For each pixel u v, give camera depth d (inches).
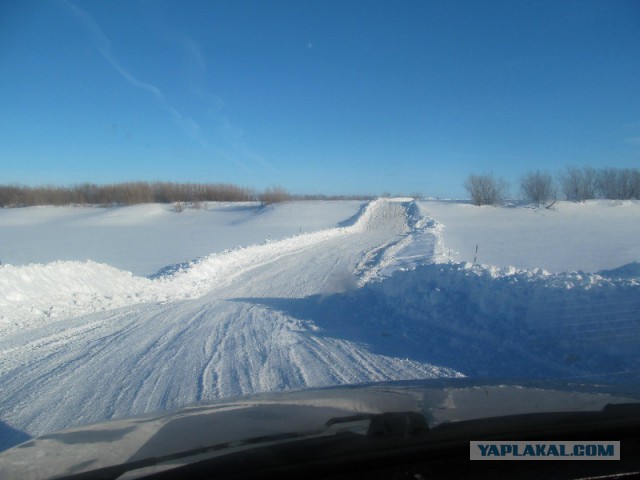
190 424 115.8
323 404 127.0
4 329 381.7
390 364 260.8
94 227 1900.8
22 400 226.8
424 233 1240.2
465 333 305.7
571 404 122.1
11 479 91.6
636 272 519.8
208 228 1772.9
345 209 2133.4
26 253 1119.6
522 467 94.8
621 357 230.4
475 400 127.5
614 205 1894.7
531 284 323.3
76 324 400.5
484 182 2148.1
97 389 239.5
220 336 347.6
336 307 440.8
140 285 598.2
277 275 689.0
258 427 111.5
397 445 98.8
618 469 94.7
